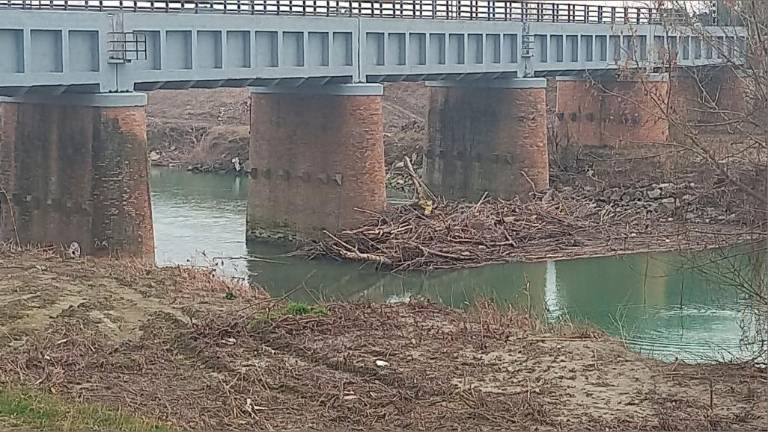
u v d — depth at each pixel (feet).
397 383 62.03
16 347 64.54
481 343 71.05
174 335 70.28
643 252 141.38
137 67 119.96
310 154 148.36
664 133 199.31
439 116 184.75
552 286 123.44
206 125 284.20
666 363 69.15
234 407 55.88
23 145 121.90
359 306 81.25
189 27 125.29
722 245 86.99
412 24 153.99
